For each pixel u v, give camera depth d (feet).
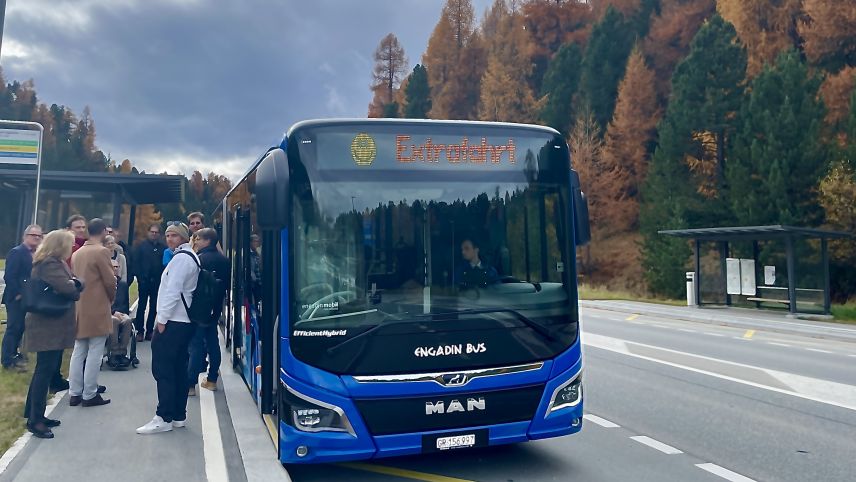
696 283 82.53
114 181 45.85
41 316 20.54
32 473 17.49
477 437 16.55
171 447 19.93
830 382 31.96
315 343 15.94
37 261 20.71
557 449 20.70
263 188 15.98
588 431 22.88
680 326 62.08
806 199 98.53
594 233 167.84
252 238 24.36
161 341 21.47
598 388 30.45
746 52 127.95
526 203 18.04
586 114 167.22
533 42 231.91
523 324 17.21
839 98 114.62
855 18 118.11
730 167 110.01
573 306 18.03
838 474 18.38
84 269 24.48
